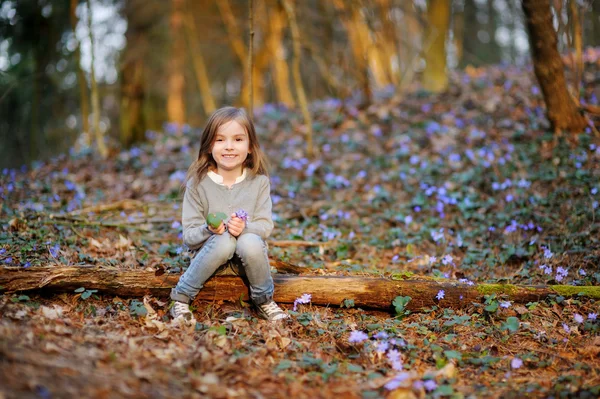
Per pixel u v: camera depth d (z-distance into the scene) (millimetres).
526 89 8758
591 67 9164
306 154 7844
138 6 11109
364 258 4758
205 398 2303
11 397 1945
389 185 6531
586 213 4973
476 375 2852
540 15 6203
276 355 2916
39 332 2689
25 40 10797
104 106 15570
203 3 15672
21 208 5090
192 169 3527
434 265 4539
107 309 3314
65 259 3885
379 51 12594
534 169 6125
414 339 3201
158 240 4805
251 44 5938
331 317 3500
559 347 3146
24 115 12359
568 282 3986
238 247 3248
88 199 6164
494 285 3604
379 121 8906
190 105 19953
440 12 10711
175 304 3324
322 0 11805
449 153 6988
